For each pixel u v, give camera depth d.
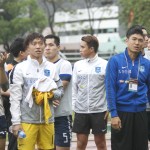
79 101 21.45
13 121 17.48
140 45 17.66
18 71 17.67
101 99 21.28
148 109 20.20
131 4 75.25
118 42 77.56
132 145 17.86
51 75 18.03
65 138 20.91
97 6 165.25
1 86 18.80
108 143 30.20
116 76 17.72
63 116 20.91
